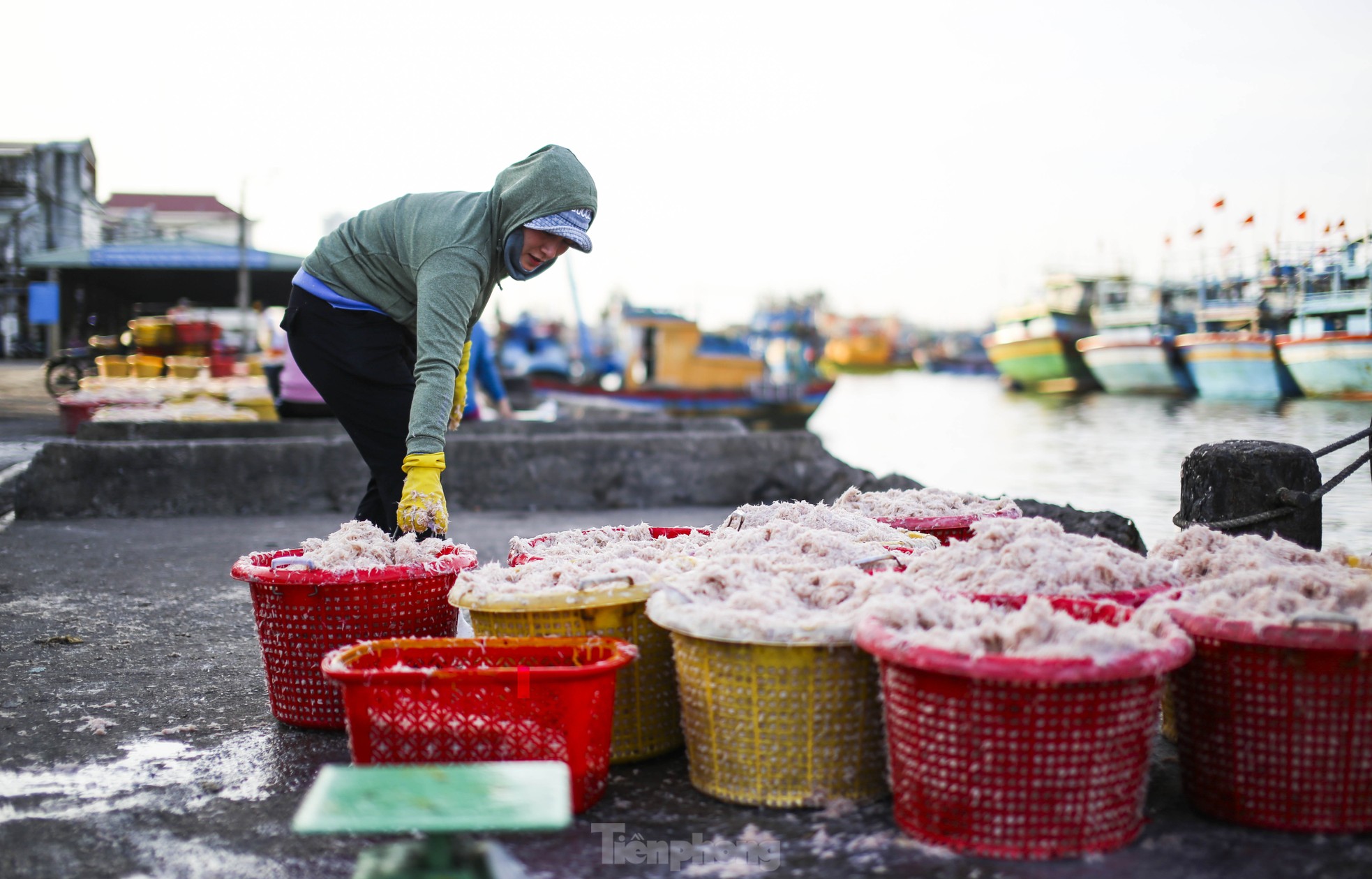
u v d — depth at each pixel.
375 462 4.01
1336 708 2.38
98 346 18.77
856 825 2.53
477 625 3.03
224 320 40.66
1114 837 2.34
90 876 2.32
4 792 2.80
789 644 2.51
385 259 3.84
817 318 40.41
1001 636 2.31
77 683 3.83
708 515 8.94
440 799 1.67
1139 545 5.65
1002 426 24.03
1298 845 2.38
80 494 8.51
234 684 3.83
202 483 8.72
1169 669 2.25
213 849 2.46
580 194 3.72
